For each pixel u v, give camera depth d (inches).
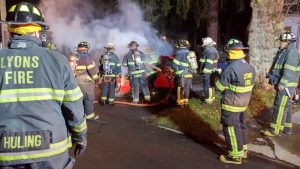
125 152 213.2
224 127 196.5
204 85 321.7
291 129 249.1
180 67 316.8
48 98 89.7
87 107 271.3
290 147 222.2
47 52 92.3
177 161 199.2
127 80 396.2
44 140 87.7
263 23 376.2
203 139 237.8
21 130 86.8
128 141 234.2
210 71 315.3
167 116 288.7
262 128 261.7
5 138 85.9
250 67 189.6
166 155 208.4
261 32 378.3
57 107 91.6
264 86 378.6
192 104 321.7
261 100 340.5
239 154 193.5
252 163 197.0
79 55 261.7
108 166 191.2
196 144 228.1
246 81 186.9
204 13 611.8
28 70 89.1
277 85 235.1
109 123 280.7
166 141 234.2
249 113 297.7
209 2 628.4
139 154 209.6
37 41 94.2
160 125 270.1
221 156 199.8
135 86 350.0
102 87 346.0
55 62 91.4
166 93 376.8
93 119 290.4
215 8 633.0
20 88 88.0
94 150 215.6
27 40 92.0
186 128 259.8
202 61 321.1
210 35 639.8
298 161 200.1
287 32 233.5
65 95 92.4
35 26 94.3
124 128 265.9
